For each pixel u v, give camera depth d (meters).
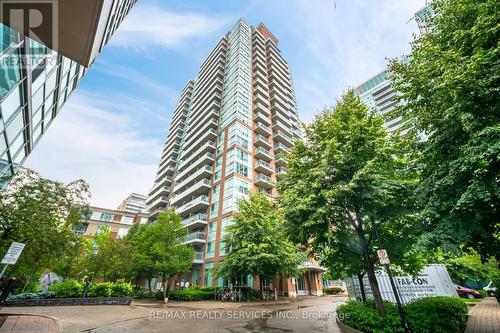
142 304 19.06
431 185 7.05
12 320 9.24
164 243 23.30
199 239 33.69
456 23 7.33
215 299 24.22
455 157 6.74
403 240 9.33
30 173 10.59
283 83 57.91
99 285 18.53
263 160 41.50
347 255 10.29
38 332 7.52
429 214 6.70
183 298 22.95
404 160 9.52
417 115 7.73
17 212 9.46
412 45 8.75
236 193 33.28
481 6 6.29
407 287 13.01
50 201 10.71
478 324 9.29
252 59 55.34
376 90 68.81
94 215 52.12
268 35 69.50
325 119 11.17
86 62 6.36
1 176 9.21
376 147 9.32
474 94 5.92
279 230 10.99
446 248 5.79
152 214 52.59
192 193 41.00
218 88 51.69
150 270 25.72
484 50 6.25
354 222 9.88
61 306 14.69
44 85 10.27
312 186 9.12
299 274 24.91
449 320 7.77
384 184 8.45
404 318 7.48
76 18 5.19
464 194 5.60
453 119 6.40
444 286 12.76
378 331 7.53
